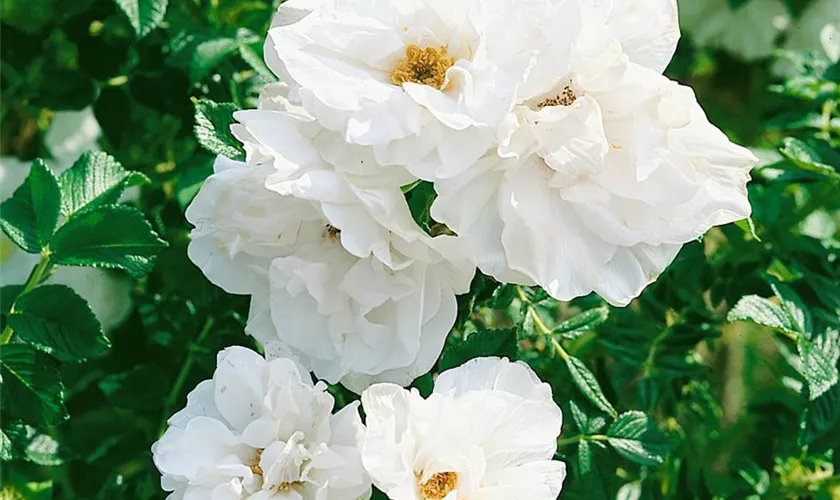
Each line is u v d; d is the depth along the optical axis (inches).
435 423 18.2
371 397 18.4
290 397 18.5
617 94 18.4
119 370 25.0
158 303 25.1
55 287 21.1
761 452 26.8
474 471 18.1
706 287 25.9
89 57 25.8
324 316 19.4
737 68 32.2
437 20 18.6
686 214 18.6
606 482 22.3
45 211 21.3
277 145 18.4
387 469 18.0
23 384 21.0
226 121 20.9
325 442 18.5
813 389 22.5
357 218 18.3
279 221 19.0
